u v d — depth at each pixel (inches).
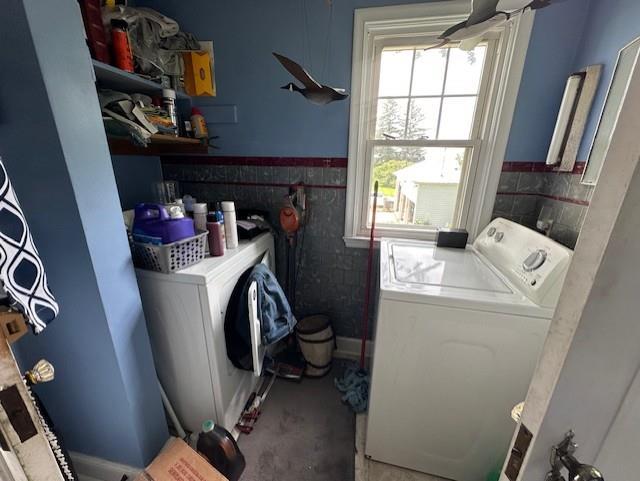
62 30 28.7
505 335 37.7
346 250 71.3
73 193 31.3
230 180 70.2
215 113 64.8
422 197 67.6
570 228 48.2
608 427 15.6
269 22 57.2
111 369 39.2
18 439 20.9
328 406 63.0
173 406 52.8
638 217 11.6
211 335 44.8
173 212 43.9
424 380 42.5
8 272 22.5
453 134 61.5
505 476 19.6
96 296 35.4
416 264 50.3
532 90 53.4
